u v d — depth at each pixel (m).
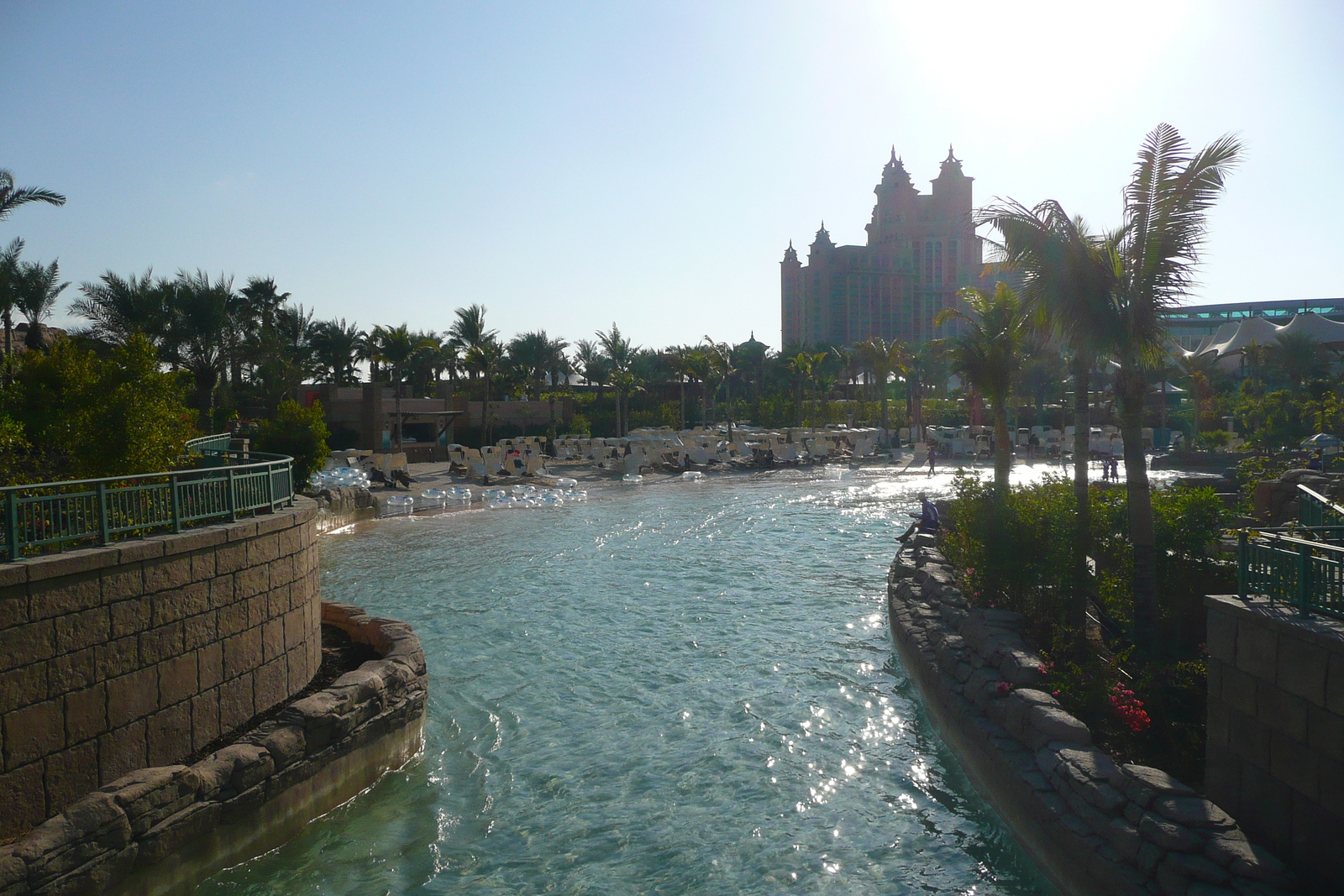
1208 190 11.13
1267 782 6.71
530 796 9.78
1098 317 11.61
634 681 13.64
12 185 25.34
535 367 81.88
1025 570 12.96
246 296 59.72
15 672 6.94
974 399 31.20
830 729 11.67
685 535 27.92
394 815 9.27
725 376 74.00
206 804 7.71
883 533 28.30
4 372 19.25
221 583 9.27
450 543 26.22
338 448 54.28
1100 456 52.22
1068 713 9.08
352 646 12.88
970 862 8.30
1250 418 46.69
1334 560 6.45
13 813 6.87
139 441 12.20
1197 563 12.55
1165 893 6.20
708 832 8.98
